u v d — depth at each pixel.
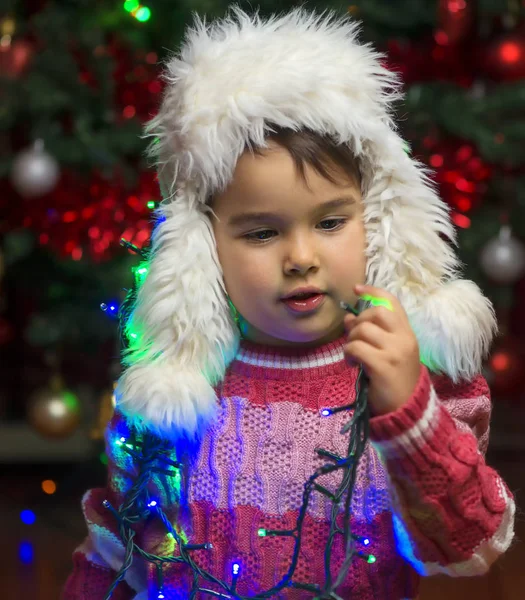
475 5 2.78
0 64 2.69
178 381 1.19
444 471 1.04
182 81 1.21
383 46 2.77
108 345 3.27
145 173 2.73
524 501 3.08
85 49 2.73
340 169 1.16
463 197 2.72
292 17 1.29
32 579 2.58
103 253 2.79
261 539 1.17
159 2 2.72
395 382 1.04
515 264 2.74
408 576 1.19
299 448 1.19
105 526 1.30
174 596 1.22
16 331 3.80
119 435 1.27
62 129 2.83
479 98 2.72
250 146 1.14
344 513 1.07
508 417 3.93
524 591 2.47
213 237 1.21
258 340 1.26
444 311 1.17
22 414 3.86
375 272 1.21
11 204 2.95
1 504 3.27
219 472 1.20
